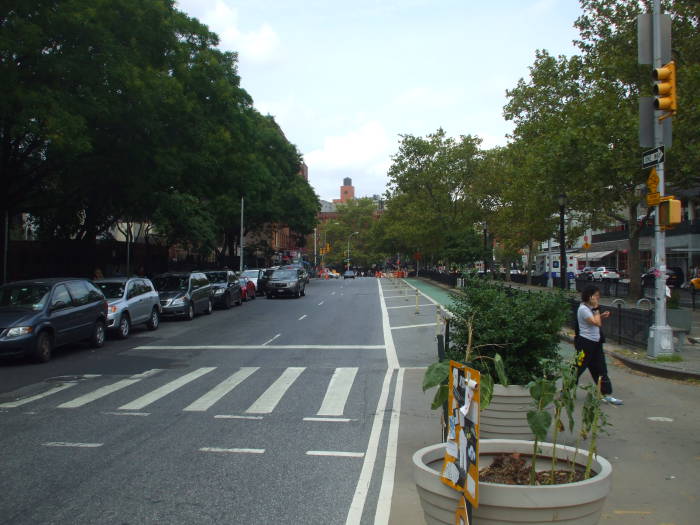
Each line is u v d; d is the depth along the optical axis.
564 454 4.02
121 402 9.36
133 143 19.42
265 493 5.46
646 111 11.89
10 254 26.89
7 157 18.67
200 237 37.81
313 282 65.50
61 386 10.66
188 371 12.12
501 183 48.56
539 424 3.54
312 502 5.25
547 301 7.02
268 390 10.22
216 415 8.50
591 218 31.73
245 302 33.31
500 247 72.00
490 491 3.18
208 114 23.19
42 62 15.79
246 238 71.00
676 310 13.44
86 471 6.08
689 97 16.95
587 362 8.84
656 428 7.66
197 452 6.74
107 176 20.75
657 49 11.55
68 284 14.72
